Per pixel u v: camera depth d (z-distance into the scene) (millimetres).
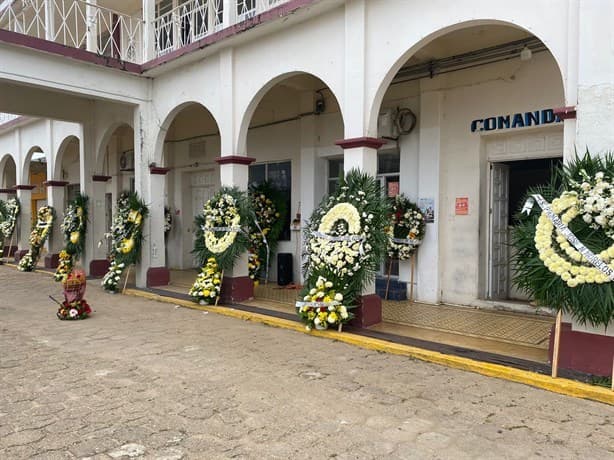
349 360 5070
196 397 4059
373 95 6094
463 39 7008
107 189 14906
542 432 3395
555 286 4238
